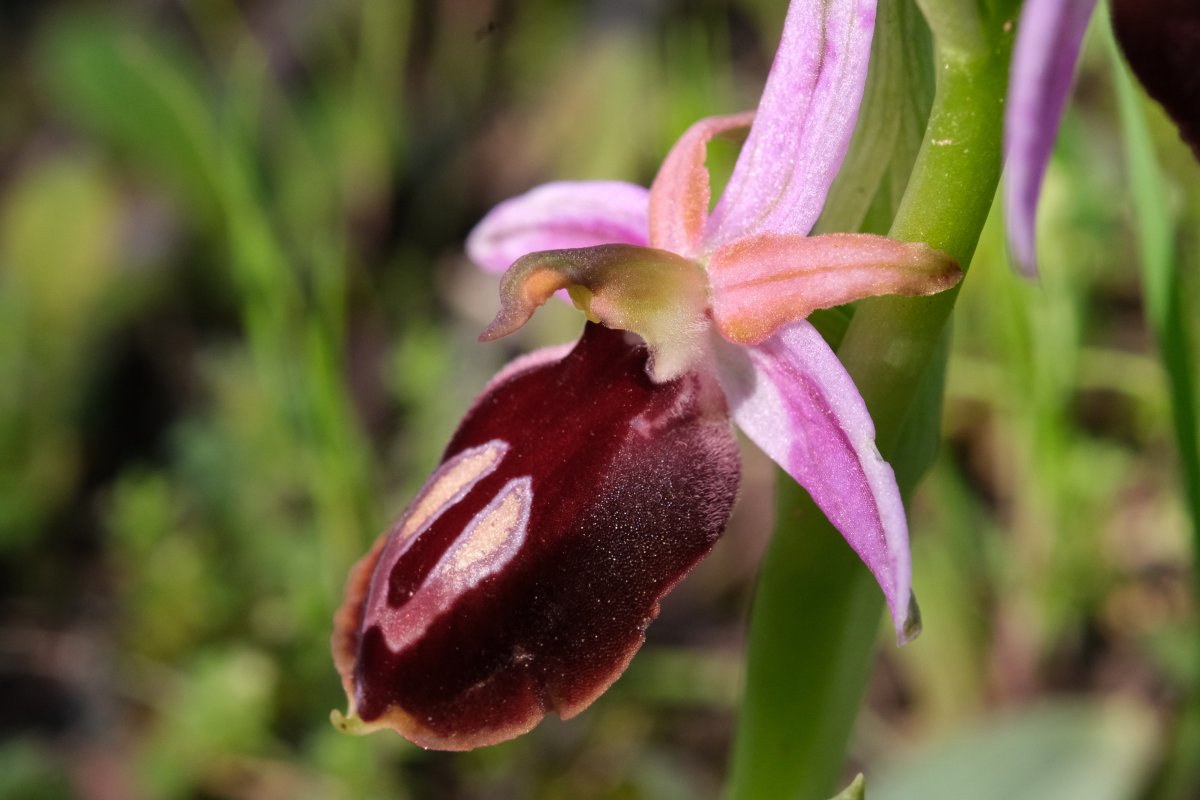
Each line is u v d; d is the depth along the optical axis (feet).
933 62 0.27
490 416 0.27
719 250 0.26
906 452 0.27
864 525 0.25
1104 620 0.42
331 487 0.39
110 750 0.43
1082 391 0.44
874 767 0.40
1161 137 0.39
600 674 0.26
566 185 0.29
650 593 0.26
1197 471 0.32
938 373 0.27
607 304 0.26
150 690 0.43
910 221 0.25
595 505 0.27
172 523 0.46
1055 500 0.39
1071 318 0.38
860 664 0.29
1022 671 0.41
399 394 0.49
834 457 0.25
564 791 0.40
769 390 0.26
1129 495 0.43
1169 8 0.24
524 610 0.26
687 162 0.27
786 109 0.26
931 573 0.41
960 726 0.40
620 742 0.41
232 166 0.39
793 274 0.26
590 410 0.27
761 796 0.29
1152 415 0.42
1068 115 0.38
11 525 0.49
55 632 0.47
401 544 0.27
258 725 0.41
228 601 0.44
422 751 0.40
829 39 0.26
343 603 0.27
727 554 0.46
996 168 0.25
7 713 0.44
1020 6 0.25
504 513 0.27
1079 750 0.35
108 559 0.49
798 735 0.29
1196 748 0.36
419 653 0.26
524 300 0.27
